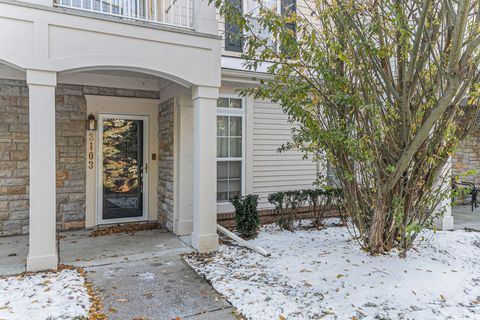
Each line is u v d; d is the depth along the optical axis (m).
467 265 4.14
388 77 3.86
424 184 4.19
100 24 4.00
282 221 5.92
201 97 4.64
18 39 3.60
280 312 2.97
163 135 6.17
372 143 3.77
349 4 3.50
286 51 3.89
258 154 6.63
